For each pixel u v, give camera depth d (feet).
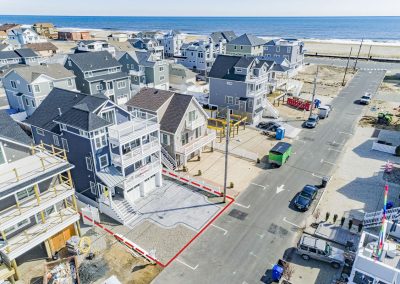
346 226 104.01
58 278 82.07
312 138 171.94
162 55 403.13
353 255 86.74
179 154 138.72
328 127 186.70
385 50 497.46
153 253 91.76
